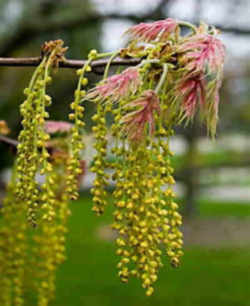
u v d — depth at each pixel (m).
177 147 4.03
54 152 0.64
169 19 0.51
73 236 2.97
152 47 0.50
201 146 3.57
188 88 0.47
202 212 4.01
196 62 0.47
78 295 1.86
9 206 0.60
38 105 0.47
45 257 0.61
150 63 0.48
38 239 0.61
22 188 0.47
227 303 1.79
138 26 0.50
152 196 0.45
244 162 3.37
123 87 0.46
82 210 3.95
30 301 1.18
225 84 3.19
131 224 0.45
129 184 0.45
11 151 0.67
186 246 2.87
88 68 0.48
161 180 0.45
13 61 0.50
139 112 0.46
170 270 2.22
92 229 3.20
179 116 0.47
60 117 2.27
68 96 2.25
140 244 0.44
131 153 0.46
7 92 2.42
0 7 2.91
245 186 5.96
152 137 0.46
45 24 2.15
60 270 2.20
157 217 0.45
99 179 0.46
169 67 0.48
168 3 2.12
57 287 1.95
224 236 3.16
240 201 4.88
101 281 2.04
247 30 2.01
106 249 2.65
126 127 0.46
